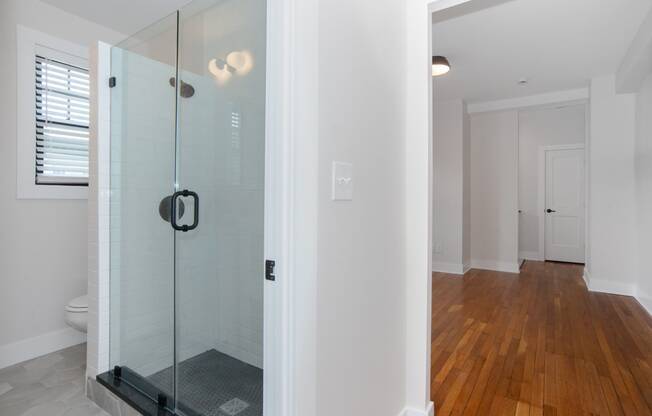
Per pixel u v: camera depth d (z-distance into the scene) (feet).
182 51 6.29
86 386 6.20
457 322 9.67
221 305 6.20
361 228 4.04
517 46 10.11
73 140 8.38
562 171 19.56
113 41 8.96
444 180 16.12
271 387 3.25
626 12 8.29
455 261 15.94
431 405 5.29
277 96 3.17
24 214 7.55
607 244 12.60
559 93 14.17
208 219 6.43
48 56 7.88
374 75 4.29
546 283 14.12
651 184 10.48
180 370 6.10
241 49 5.72
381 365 4.50
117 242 6.23
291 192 3.11
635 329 9.10
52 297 7.95
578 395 6.03
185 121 6.34
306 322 3.22
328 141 3.48
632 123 11.99
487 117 16.96
